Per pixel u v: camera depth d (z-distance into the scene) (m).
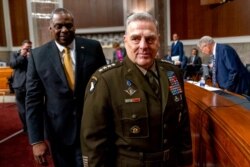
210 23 8.51
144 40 1.15
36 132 1.68
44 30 10.75
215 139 1.47
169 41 9.56
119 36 10.32
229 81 3.16
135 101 1.19
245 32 7.57
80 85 1.70
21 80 3.77
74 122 1.70
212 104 1.78
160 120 1.21
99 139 1.20
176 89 1.28
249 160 0.99
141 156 1.19
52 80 1.68
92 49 1.78
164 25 9.57
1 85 7.16
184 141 1.36
